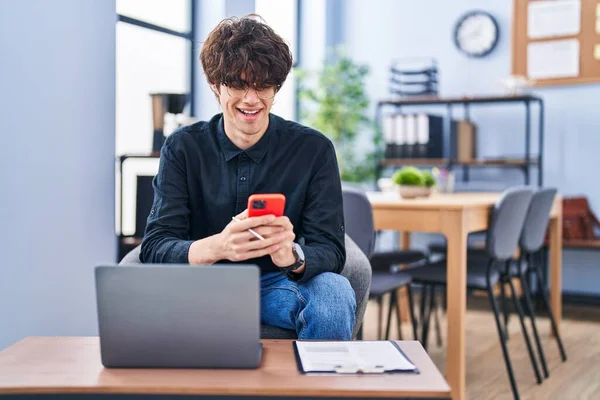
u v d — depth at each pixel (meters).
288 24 5.00
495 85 4.79
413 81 4.89
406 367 1.20
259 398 1.10
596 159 4.52
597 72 4.49
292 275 1.66
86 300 2.47
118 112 3.45
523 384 2.85
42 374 1.19
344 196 2.57
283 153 1.81
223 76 1.60
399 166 4.98
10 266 2.15
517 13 4.70
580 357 3.29
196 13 3.85
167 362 1.22
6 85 2.11
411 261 3.34
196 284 1.19
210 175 1.80
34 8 2.20
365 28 5.14
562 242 4.28
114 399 1.12
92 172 2.47
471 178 4.88
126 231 3.49
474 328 3.86
